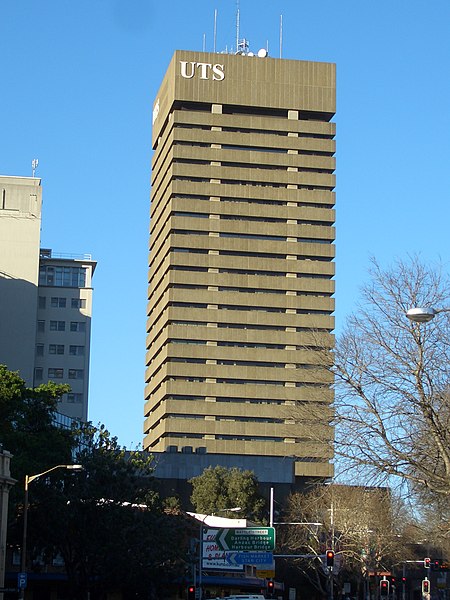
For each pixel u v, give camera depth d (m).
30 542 75.56
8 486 65.06
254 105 186.62
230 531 89.81
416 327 45.31
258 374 176.75
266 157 186.25
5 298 152.88
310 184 186.38
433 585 154.50
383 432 44.78
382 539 98.88
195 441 172.25
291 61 189.50
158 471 143.38
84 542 75.06
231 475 127.31
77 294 171.00
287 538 113.25
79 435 82.06
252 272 183.12
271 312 180.88
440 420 45.06
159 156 199.25
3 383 71.31
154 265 196.62
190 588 74.81
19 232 155.62
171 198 183.62
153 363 190.25
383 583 82.81
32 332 152.50
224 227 183.12
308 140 187.38
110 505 75.44
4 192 157.00
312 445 46.53
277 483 145.00
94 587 78.19
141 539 75.81
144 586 78.75
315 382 53.00
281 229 184.12
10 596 84.69
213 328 178.12
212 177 184.62
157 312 188.88
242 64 187.88
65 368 168.12
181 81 186.50
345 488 80.38
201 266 181.38
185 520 91.69
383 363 45.28
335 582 111.94
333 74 190.38
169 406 173.88
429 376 45.06
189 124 185.88
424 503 47.91
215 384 175.50
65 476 74.25
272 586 84.50
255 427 173.00
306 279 182.88
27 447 70.69
